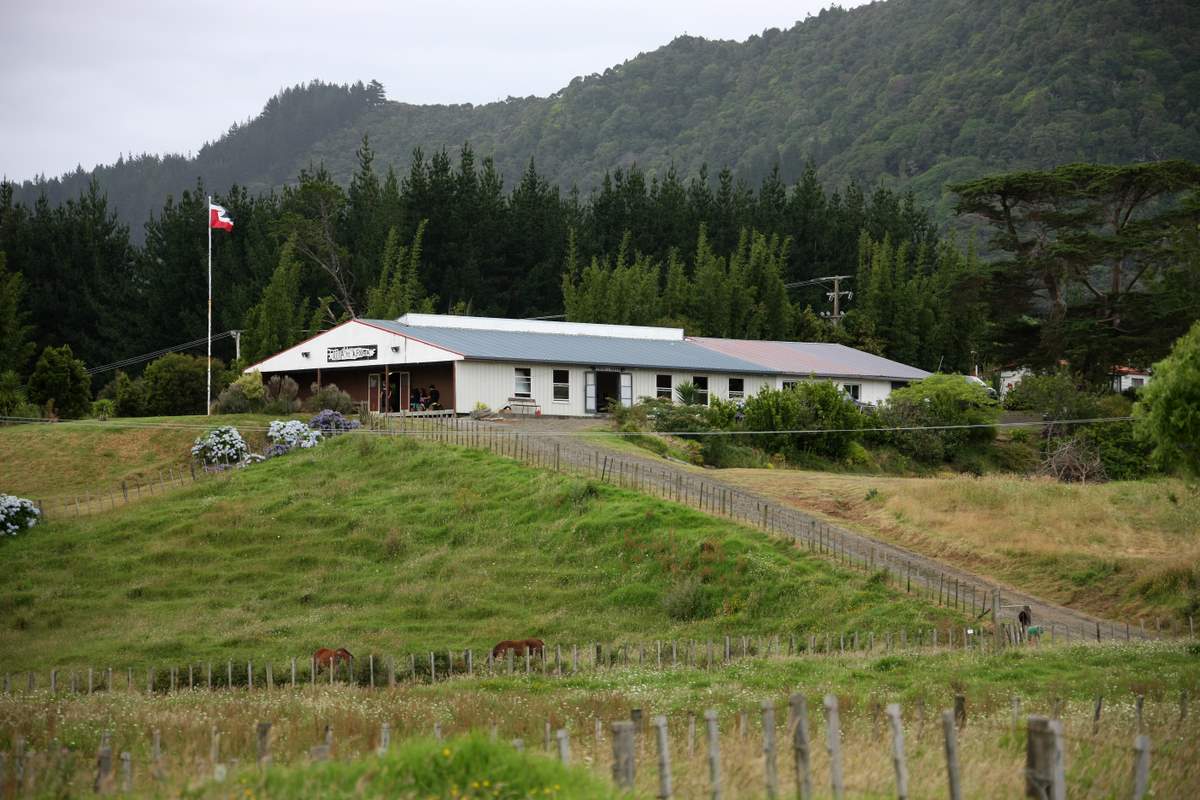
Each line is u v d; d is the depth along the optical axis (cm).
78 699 2891
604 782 1475
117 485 5909
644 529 4569
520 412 6975
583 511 4816
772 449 6788
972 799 1562
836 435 6938
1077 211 9494
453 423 6475
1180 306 8525
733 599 4034
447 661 3481
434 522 4966
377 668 3403
